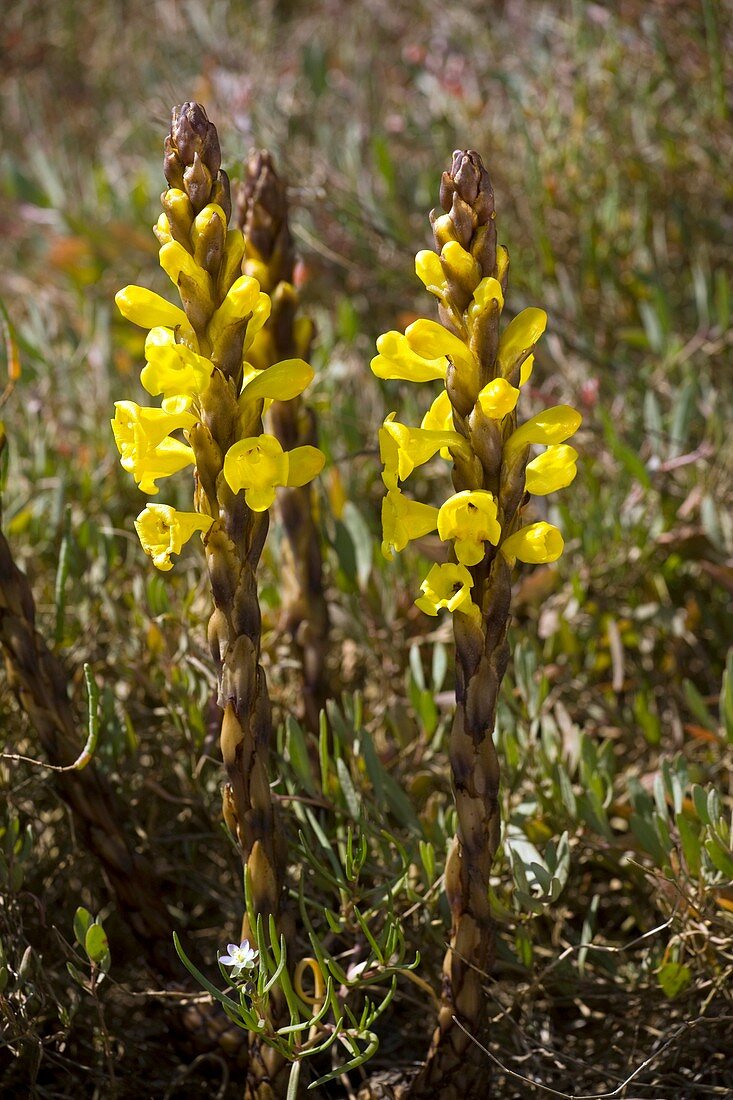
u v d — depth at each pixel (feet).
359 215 7.33
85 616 5.32
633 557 5.62
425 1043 4.87
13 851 4.78
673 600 5.91
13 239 9.57
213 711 5.04
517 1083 4.79
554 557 4.39
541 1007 4.90
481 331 4.34
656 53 8.02
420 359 4.42
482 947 4.53
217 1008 4.76
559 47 8.79
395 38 10.77
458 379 4.36
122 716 5.11
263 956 4.45
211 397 4.35
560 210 7.82
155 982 4.94
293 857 4.88
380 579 5.42
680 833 4.78
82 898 5.08
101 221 8.89
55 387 6.71
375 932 4.81
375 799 4.88
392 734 5.28
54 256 8.61
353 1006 4.70
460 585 4.42
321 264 7.71
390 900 4.56
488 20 9.84
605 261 7.47
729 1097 4.76
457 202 4.34
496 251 4.37
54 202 8.84
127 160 9.70
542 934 5.00
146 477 4.41
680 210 7.70
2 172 9.63
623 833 5.15
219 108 8.38
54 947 4.95
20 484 5.89
